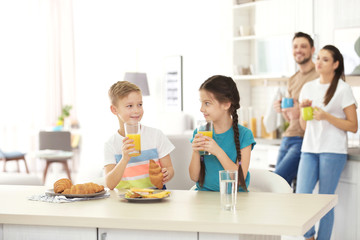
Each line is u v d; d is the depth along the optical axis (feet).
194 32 20.98
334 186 12.16
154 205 6.23
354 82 15.23
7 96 30.86
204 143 7.30
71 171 30.60
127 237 5.61
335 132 12.10
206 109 7.66
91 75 28.96
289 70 16.49
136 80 23.38
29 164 31.12
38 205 6.32
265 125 16.31
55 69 30.96
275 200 6.56
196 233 5.41
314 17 16.25
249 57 18.93
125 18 25.73
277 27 17.44
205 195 6.97
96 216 5.62
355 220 12.14
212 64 19.85
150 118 24.02
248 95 18.81
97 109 28.53
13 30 30.81
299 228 5.10
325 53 12.30
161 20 23.13
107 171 8.00
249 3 17.78
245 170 7.66
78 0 29.91
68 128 29.12
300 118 12.94
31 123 31.09
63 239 5.78
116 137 8.23
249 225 5.19
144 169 8.16
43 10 30.83
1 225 5.96
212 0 19.67
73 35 30.60
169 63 22.61
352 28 15.05
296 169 13.87
